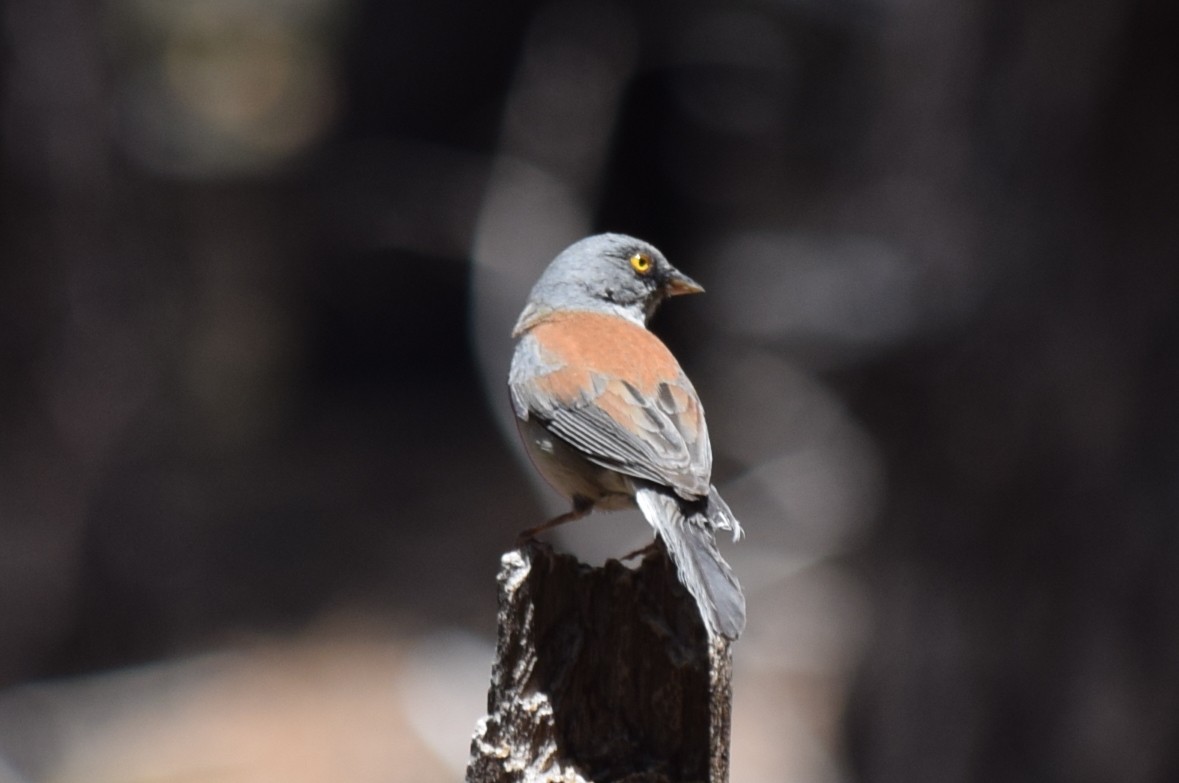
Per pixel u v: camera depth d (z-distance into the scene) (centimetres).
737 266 2120
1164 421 884
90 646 1641
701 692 489
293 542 2119
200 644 1770
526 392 642
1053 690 910
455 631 1902
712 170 2177
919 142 1053
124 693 1612
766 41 2033
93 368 1523
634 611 495
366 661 1798
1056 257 907
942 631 952
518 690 492
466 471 2439
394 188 2431
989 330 925
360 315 2661
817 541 1928
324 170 2486
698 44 2069
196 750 1534
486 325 2155
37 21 1427
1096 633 896
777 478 1964
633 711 495
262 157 2464
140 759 1507
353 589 2019
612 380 623
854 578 1406
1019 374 915
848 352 1151
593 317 699
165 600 1723
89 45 1467
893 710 984
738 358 2112
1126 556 889
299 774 1502
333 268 2583
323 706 1670
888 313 1054
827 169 1939
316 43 2578
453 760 1592
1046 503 912
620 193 2280
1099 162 894
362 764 1545
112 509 1608
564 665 495
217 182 2356
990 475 927
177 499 1753
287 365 2569
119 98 1612
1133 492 888
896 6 1175
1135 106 884
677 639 495
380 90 2484
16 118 1431
